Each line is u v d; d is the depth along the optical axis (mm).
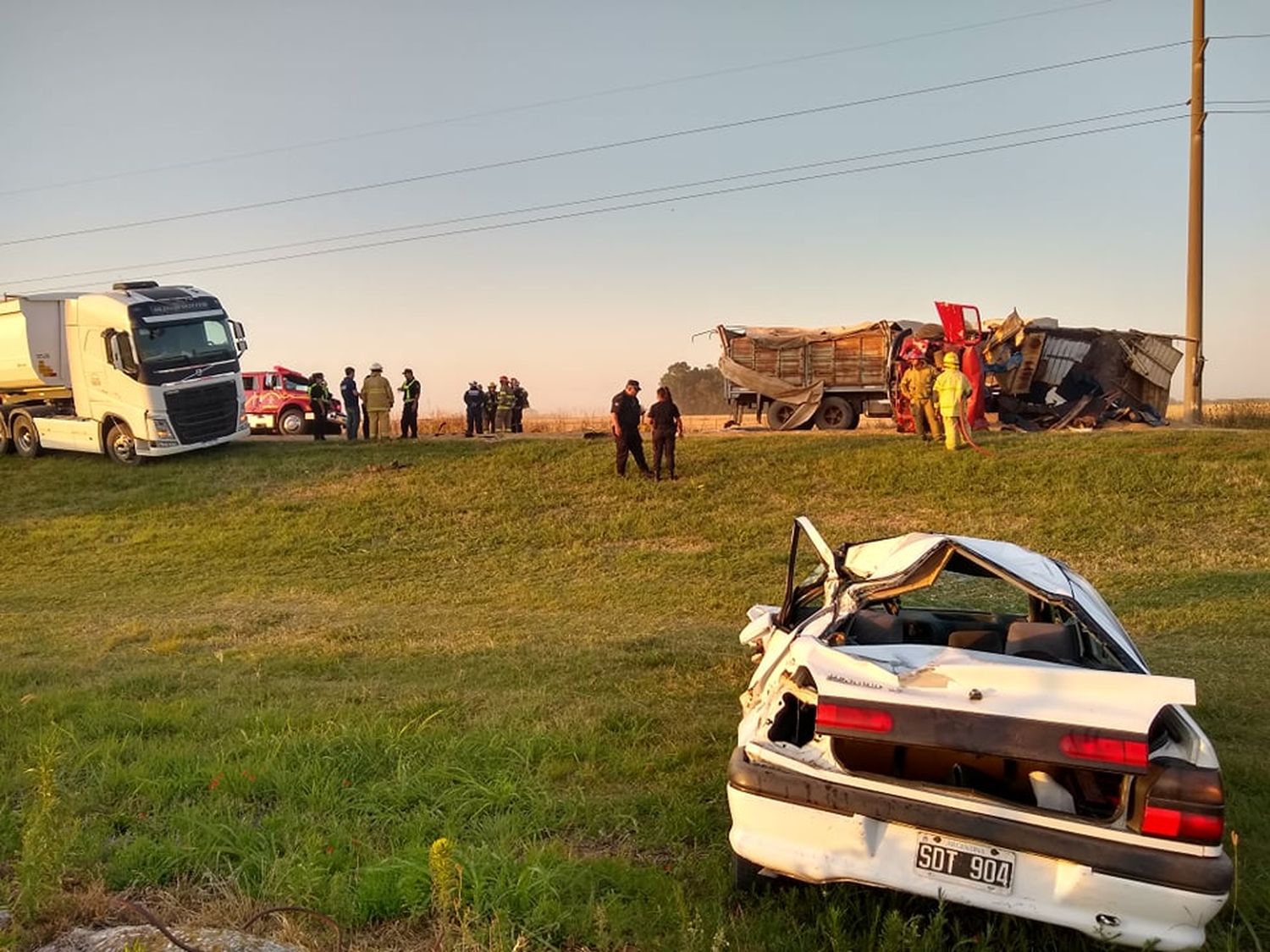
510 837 4551
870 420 27531
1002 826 3357
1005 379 24047
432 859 3521
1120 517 16328
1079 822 3326
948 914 3797
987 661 3855
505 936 3477
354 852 4309
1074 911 3287
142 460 24031
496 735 6203
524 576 15508
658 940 3566
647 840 4625
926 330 24125
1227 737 6633
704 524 17641
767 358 26234
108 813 4918
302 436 29953
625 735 6473
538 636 10961
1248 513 16094
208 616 13117
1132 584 13055
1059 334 24125
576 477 20766
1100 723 3318
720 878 4137
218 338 24656
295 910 3662
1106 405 23828
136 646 11000
